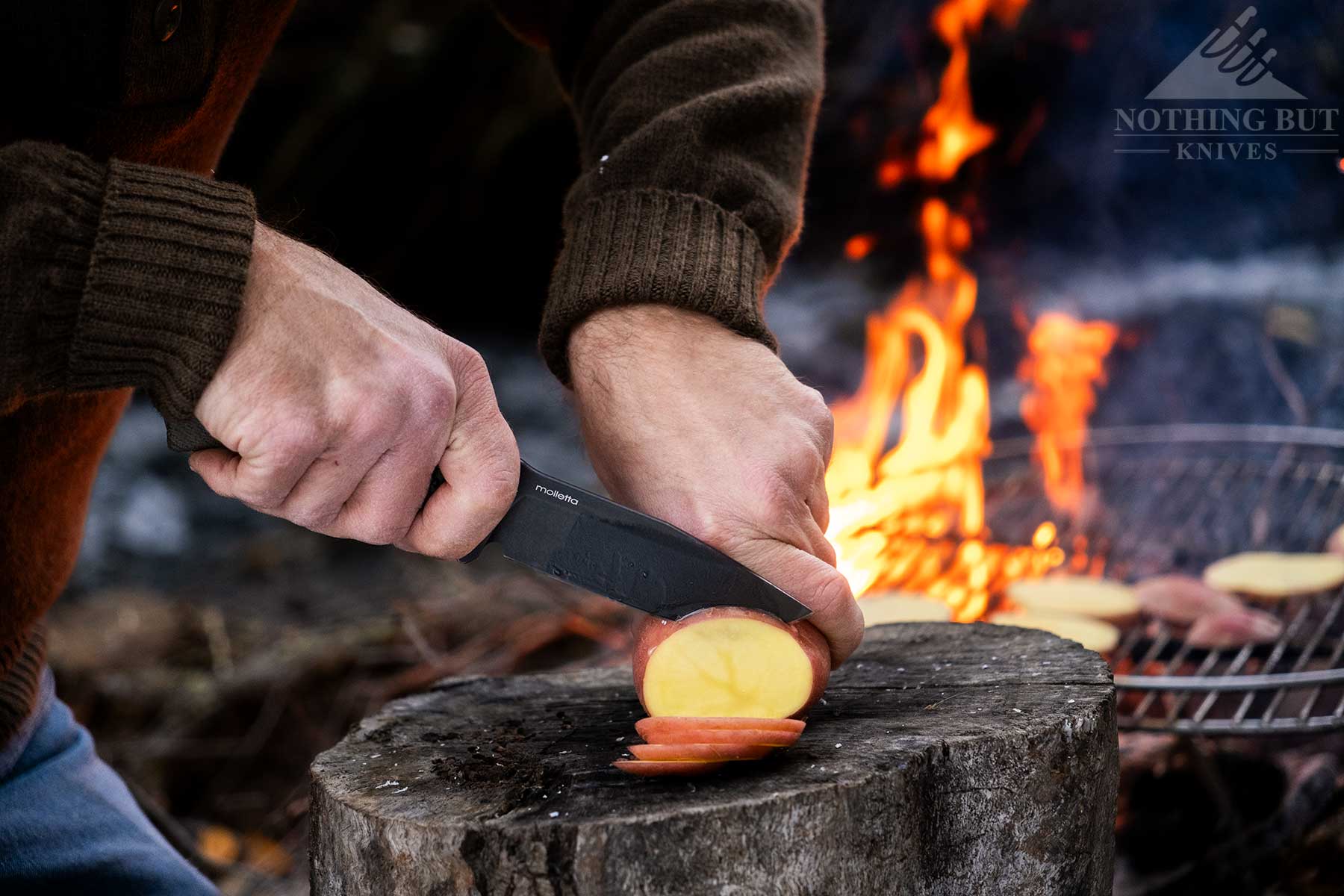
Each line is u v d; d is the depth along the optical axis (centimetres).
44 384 96
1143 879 127
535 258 469
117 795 119
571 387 110
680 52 113
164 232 96
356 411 97
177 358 96
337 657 188
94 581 246
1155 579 139
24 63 100
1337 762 134
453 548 102
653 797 100
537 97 420
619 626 169
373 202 458
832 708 109
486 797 102
